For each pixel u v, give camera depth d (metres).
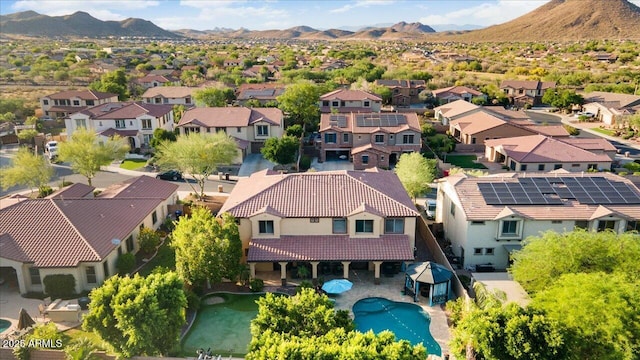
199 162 57.47
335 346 23.53
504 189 43.72
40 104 111.44
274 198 41.50
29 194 60.94
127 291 27.55
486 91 136.88
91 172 61.56
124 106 86.19
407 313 35.16
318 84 133.50
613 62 192.50
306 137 91.44
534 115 120.88
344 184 42.78
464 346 26.53
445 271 36.53
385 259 38.28
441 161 75.75
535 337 24.05
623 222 40.72
